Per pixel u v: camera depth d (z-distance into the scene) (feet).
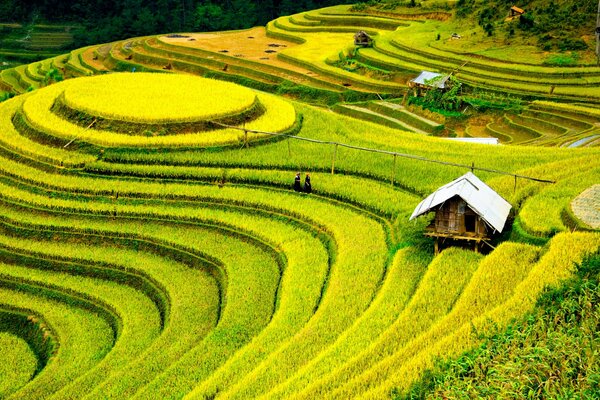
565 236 85.71
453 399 57.72
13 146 134.82
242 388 67.72
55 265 107.04
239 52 288.30
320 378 66.74
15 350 93.66
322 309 82.84
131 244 109.40
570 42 223.71
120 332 92.73
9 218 115.75
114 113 139.33
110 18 392.88
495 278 80.94
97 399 73.77
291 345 75.41
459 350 65.36
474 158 126.52
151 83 164.35
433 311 77.25
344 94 223.51
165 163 127.13
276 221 109.81
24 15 401.49
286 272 94.94
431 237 96.17
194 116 138.21
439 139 145.07
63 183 122.62
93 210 116.06
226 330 84.58
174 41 311.68
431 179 116.16
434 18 301.22
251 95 154.81
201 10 394.73
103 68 286.25
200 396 68.54
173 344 84.99
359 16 328.08
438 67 225.56
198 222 112.06
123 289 101.65
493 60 222.89
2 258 109.70
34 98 156.46
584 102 189.88
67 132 136.15
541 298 71.00
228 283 96.27
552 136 170.60
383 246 98.73
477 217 89.81
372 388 62.80
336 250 99.40
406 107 206.80
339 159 126.11
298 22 338.75
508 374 58.90
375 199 110.63
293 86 235.40
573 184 105.50
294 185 117.60
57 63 303.68
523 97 196.13
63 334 93.81
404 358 67.21
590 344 60.23
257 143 134.10
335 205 112.16
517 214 98.17
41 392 81.25
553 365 58.18
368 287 87.66
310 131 142.92
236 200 114.93
